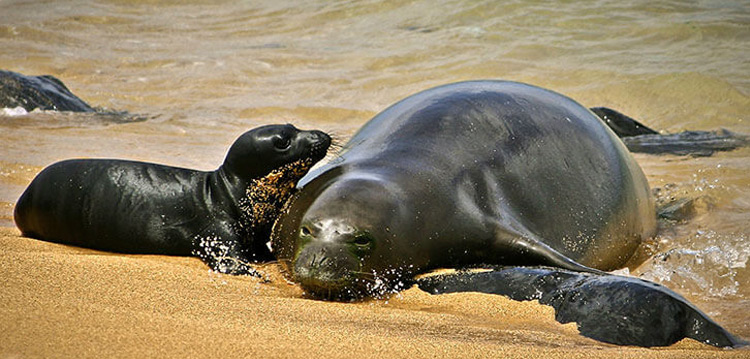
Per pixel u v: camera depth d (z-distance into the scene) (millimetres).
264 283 21562
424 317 17984
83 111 50781
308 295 20844
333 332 15719
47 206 24625
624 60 61594
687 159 40375
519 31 69812
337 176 23500
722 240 28438
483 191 23719
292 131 23922
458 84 28562
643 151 42281
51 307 15594
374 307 19125
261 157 23547
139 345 14047
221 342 14500
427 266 22609
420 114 25922
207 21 84000
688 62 60344
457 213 22766
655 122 51688
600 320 17484
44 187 24812
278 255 23422
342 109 52531
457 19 74312
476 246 22922
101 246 24359
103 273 19375
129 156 38656
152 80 62594
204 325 15367
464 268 22734
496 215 23375
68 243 24891
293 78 62312
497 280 20234
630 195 27609
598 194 26203
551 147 25891
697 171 37719
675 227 30688
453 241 22625
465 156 24297
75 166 24859
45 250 23750
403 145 24453
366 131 26922
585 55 63469
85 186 24391
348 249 20953
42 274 18594
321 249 20875
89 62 68125
